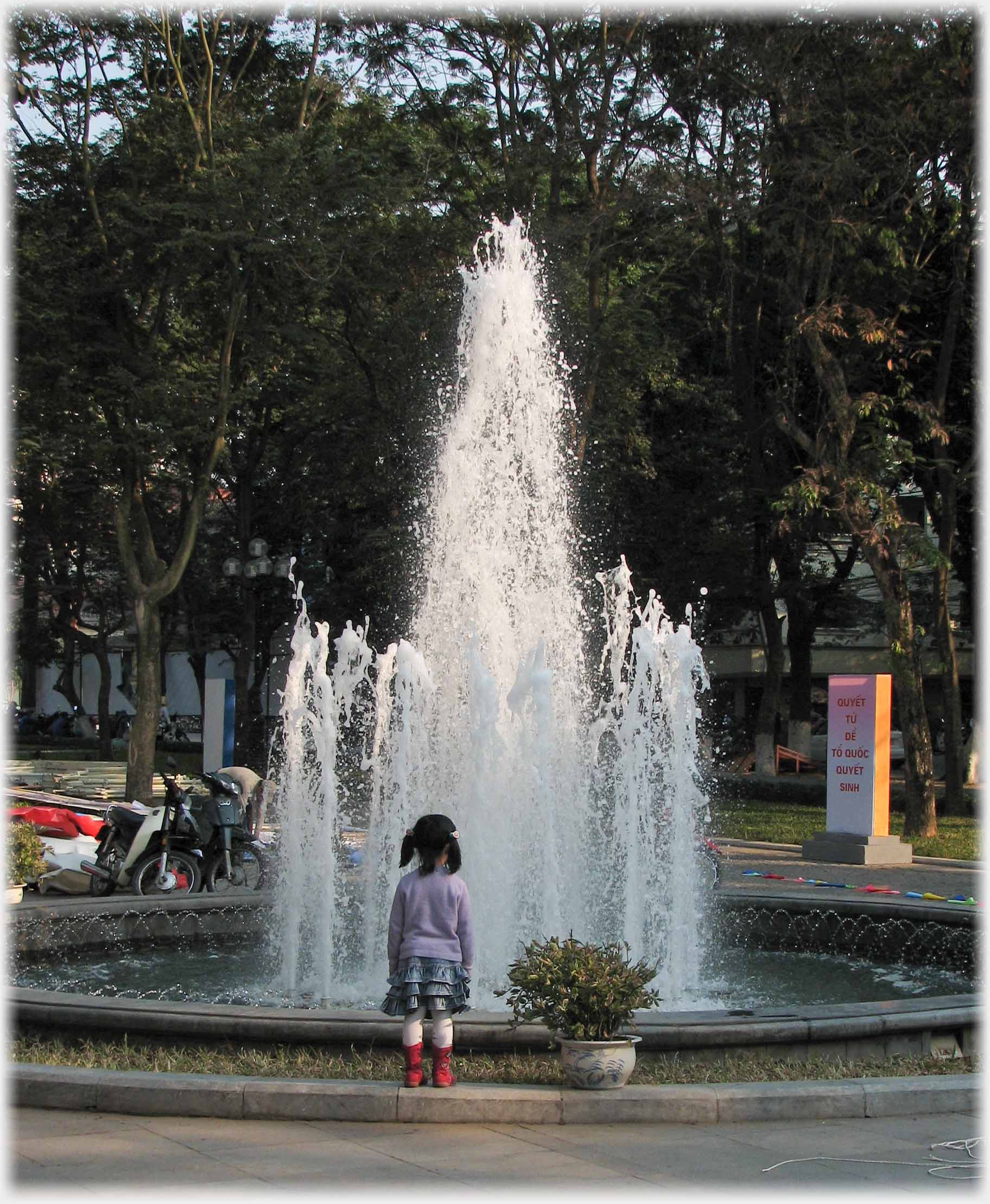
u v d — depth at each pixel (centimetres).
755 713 4478
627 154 2812
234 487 3406
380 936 1235
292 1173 559
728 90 2525
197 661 4334
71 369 2334
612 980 677
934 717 4100
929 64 2211
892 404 2302
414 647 1528
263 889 1420
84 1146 594
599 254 2627
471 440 1594
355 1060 725
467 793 1216
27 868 1270
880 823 1953
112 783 2695
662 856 1312
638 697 1286
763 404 3023
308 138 2436
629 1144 609
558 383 2558
